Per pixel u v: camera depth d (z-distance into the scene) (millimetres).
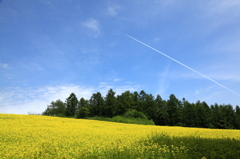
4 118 26891
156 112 83125
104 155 9227
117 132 18250
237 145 10461
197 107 78812
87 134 16094
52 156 8680
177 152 9656
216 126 75875
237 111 88375
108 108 84875
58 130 17766
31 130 16703
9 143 11172
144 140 12938
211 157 8445
